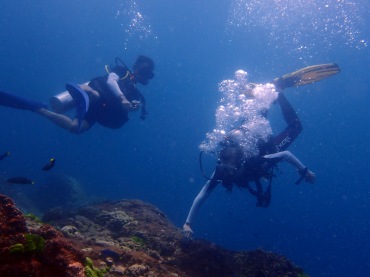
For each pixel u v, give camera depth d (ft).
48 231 9.51
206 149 21.16
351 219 224.53
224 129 24.56
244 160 20.31
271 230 141.49
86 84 23.84
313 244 144.05
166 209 98.58
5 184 52.65
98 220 21.56
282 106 28.99
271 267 18.02
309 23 123.24
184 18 243.40
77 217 20.93
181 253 18.06
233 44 255.91
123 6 250.57
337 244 158.81
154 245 18.40
